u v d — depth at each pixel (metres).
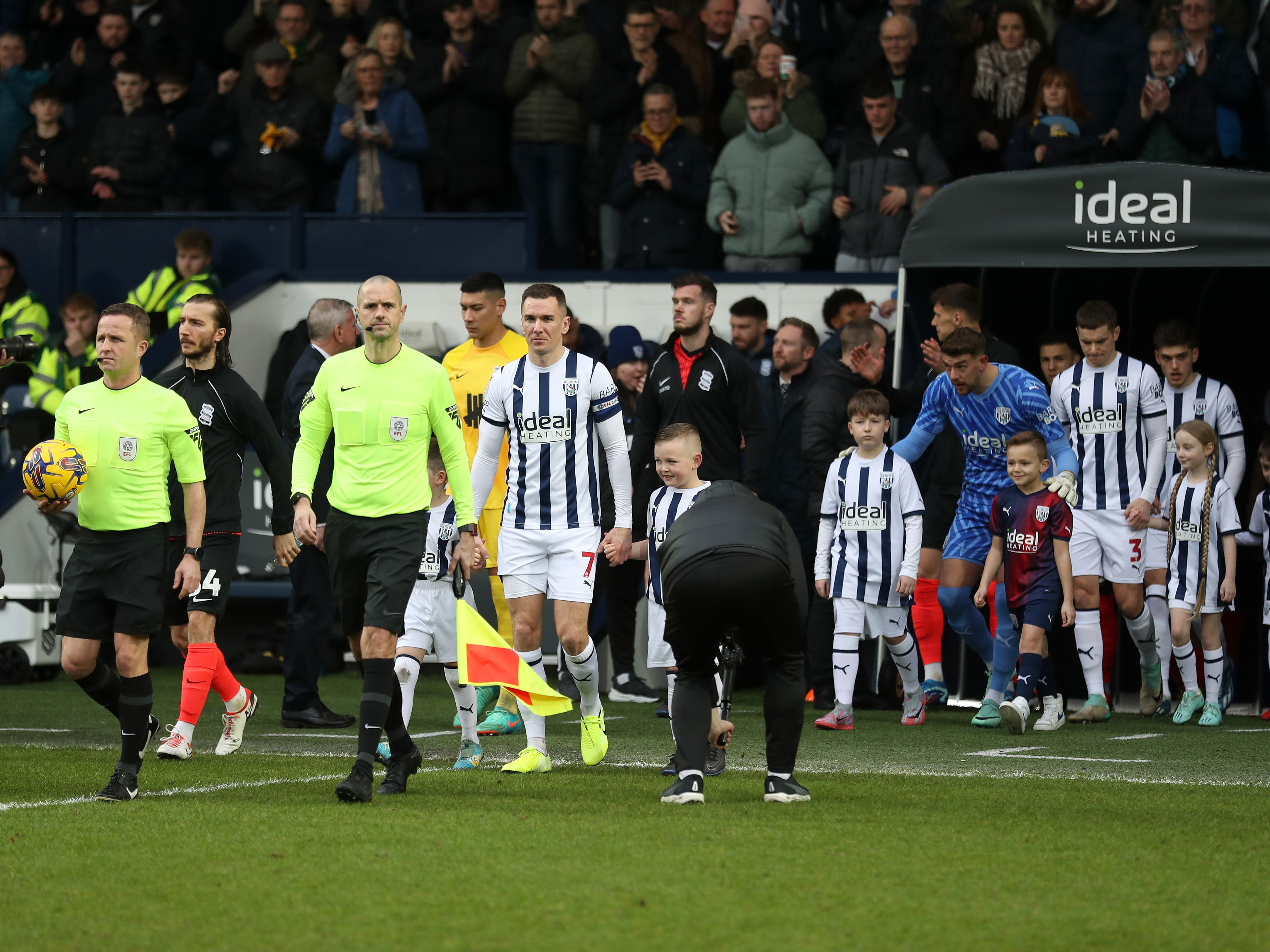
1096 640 30.16
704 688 18.05
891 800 18.27
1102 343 30.09
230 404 22.81
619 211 40.81
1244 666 34.25
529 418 21.92
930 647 30.09
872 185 38.34
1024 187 31.06
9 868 14.00
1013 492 27.52
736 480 25.70
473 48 43.75
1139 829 16.33
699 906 12.48
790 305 38.00
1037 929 11.84
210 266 41.03
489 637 20.17
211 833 15.74
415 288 40.16
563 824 16.30
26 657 36.22
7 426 37.88
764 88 38.50
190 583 19.56
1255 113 40.25
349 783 17.91
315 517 23.94
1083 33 39.72
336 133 42.94
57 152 46.72
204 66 49.78
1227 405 31.64
